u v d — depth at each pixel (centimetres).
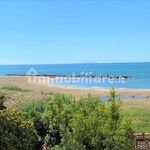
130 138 1249
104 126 1239
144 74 15275
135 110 3697
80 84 10162
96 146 1228
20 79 11569
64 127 1322
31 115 1466
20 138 1327
